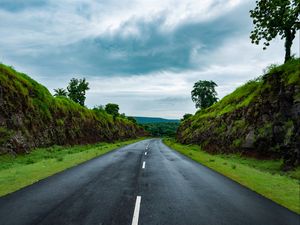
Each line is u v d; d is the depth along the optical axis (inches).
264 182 421.1
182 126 2967.5
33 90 1168.8
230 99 1491.1
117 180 431.2
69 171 522.3
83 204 282.8
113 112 4062.5
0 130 763.4
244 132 934.4
